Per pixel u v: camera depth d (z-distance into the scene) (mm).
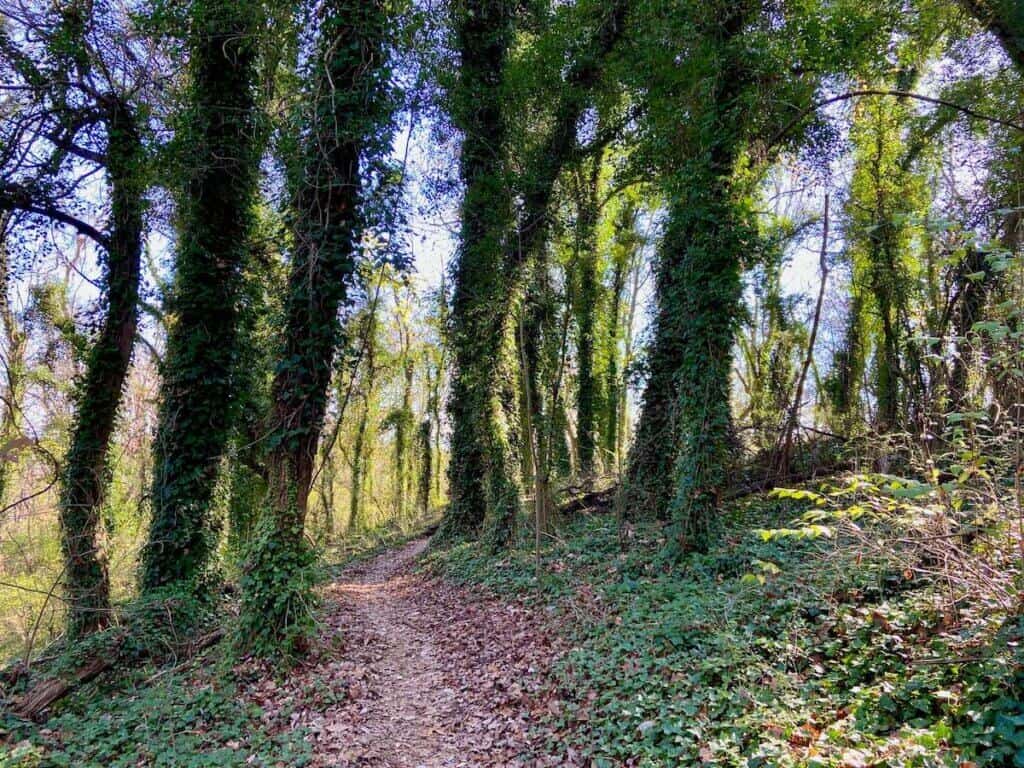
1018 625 3404
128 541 12414
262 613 7145
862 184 14523
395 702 6227
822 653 4492
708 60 8320
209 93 10219
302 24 8133
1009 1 9086
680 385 8859
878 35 9008
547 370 16516
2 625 10578
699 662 4863
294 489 7602
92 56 9797
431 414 33312
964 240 3518
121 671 7363
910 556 4105
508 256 12719
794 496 3922
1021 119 9391
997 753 2801
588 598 7629
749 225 8297
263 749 4949
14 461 8242
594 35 12242
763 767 3328
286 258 8578
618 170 15008
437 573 13055
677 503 8297
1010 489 3533
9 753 4859
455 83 11562
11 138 9734
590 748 4309
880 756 3068
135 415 15008
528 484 15625
